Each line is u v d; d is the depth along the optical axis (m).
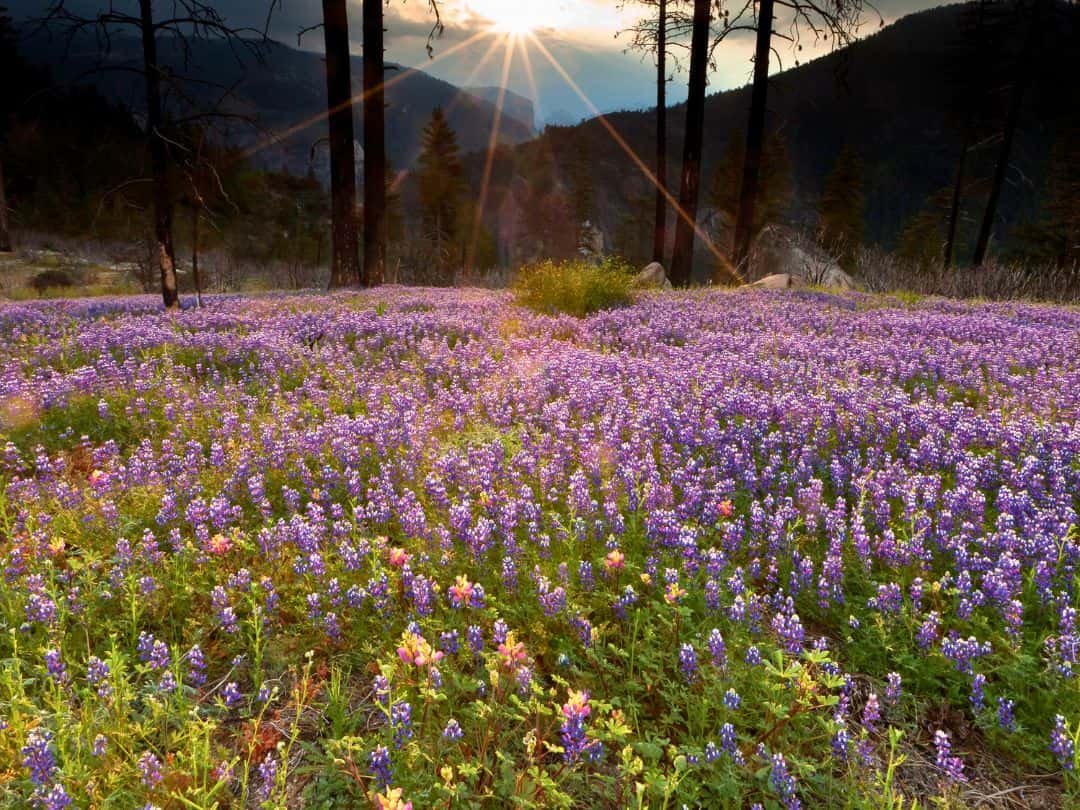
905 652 3.81
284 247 58.62
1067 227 54.34
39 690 3.56
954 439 6.36
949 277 22.62
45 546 4.64
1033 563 4.62
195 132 14.08
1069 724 3.32
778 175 63.72
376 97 21.66
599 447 6.21
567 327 12.36
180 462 6.13
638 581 4.45
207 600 4.32
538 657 3.89
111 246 49.84
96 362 9.88
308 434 6.50
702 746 3.21
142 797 2.88
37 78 53.50
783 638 3.74
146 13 12.85
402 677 3.43
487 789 2.90
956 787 3.20
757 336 11.15
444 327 12.09
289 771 3.17
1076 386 8.05
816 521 5.11
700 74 24.16
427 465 6.14
